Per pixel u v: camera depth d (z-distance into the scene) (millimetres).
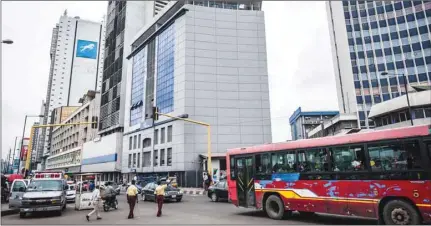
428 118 37219
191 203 19891
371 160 9133
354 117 63156
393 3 69125
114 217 13430
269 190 11875
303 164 10938
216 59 43562
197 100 41875
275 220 11180
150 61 52625
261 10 47281
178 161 40719
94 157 70250
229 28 44844
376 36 69438
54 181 16125
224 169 38438
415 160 8227
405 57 65312
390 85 65312
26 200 14109
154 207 17594
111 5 77875
